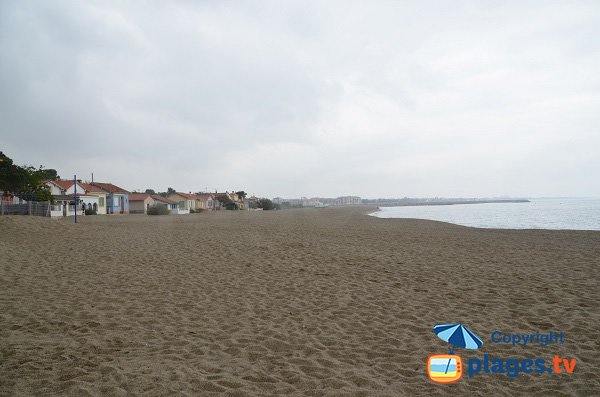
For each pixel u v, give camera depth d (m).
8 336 5.25
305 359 4.63
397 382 4.05
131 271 9.88
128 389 3.74
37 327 5.66
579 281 9.03
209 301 7.25
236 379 4.03
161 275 9.48
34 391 3.63
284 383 3.97
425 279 9.27
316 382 4.00
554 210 71.25
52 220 20.83
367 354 4.83
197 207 89.38
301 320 6.17
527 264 11.46
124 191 60.34
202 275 9.56
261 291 8.04
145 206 63.97
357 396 3.71
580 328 5.76
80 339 5.19
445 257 12.79
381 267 10.84
